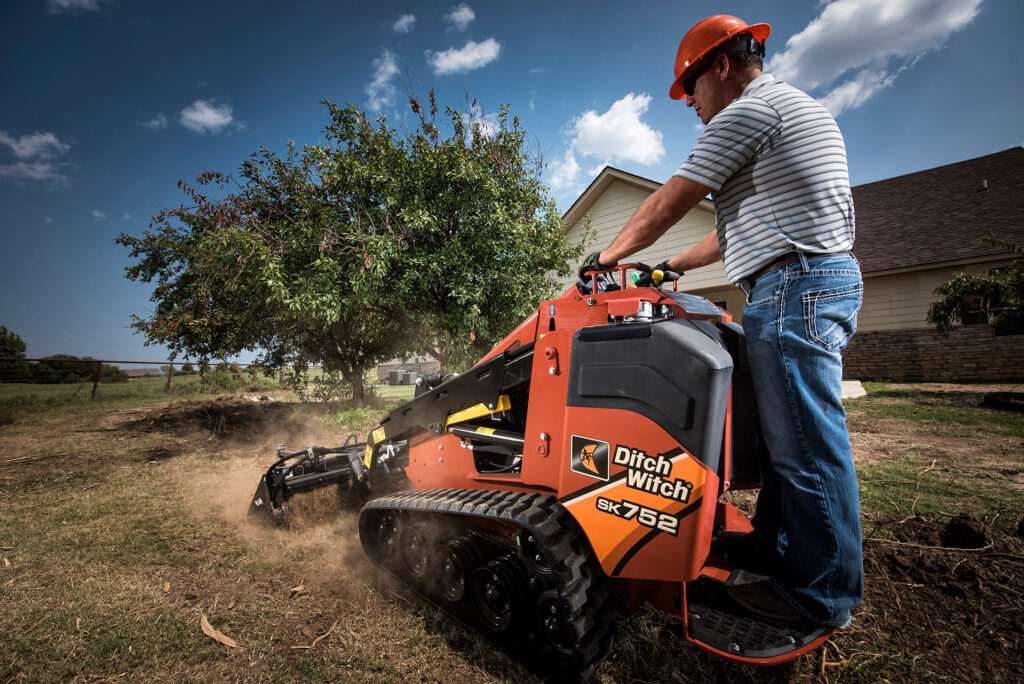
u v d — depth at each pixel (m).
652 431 1.49
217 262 6.98
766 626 1.51
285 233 6.90
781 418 1.48
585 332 1.70
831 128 1.50
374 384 11.42
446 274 7.00
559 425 1.81
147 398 12.27
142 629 2.16
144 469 5.15
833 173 1.46
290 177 7.38
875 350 10.97
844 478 1.42
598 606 1.67
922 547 2.56
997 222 10.51
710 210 10.46
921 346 10.45
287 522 3.27
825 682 1.73
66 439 6.94
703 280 10.93
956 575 2.31
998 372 9.70
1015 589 2.17
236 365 9.66
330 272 6.40
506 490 2.15
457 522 2.21
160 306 9.59
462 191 6.87
